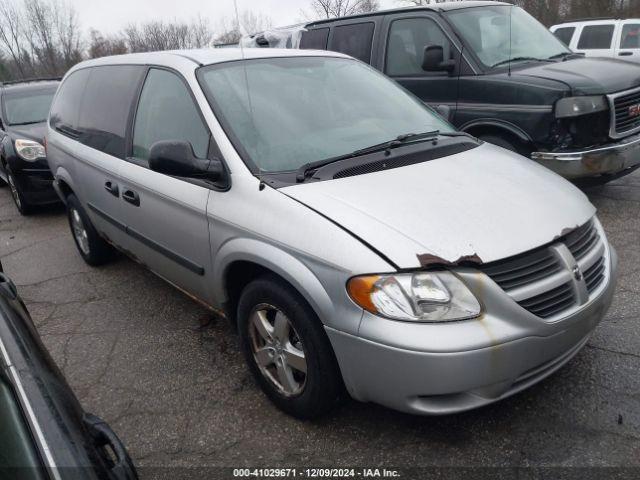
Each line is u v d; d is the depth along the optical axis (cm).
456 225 239
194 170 285
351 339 230
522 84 496
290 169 285
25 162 685
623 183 618
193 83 324
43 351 186
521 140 502
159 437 278
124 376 333
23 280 504
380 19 619
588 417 262
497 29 575
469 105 534
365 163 288
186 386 317
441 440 257
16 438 139
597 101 477
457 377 218
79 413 162
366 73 390
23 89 842
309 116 324
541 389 284
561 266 246
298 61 366
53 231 653
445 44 556
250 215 269
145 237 364
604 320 342
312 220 246
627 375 289
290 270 246
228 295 304
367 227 236
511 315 226
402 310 221
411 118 356
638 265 414
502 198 263
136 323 397
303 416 272
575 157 479
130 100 383
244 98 318
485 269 229
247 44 773
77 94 480
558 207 267
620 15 1631
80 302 441
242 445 267
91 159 416
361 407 281
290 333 267
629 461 237
